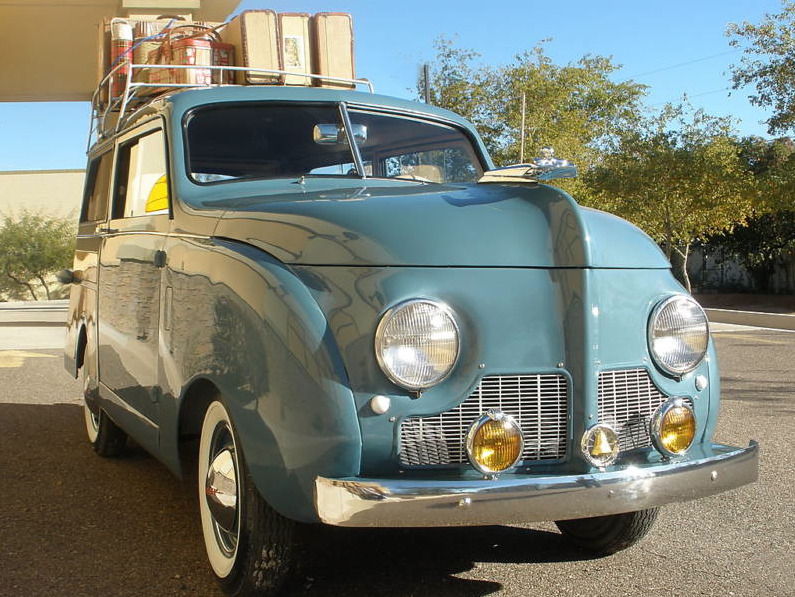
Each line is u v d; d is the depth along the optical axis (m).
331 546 3.71
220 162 3.83
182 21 5.32
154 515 4.19
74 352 5.47
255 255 2.90
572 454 2.80
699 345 3.02
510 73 21.97
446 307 2.67
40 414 6.79
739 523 4.06
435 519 2.50
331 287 2.70
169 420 3.39
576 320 2.79
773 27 19.84
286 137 4.00
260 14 4.91
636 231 3.11
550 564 3.52
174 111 3.86
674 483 2.76
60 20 15.27
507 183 3.21
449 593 3.21
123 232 4.33
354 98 4.27
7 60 16.83
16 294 44.56
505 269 2.77
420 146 4.40
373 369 2.61
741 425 6.36
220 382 2.89
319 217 2.88
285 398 2.62
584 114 26.59
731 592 3.22
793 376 8.95
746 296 29.16
